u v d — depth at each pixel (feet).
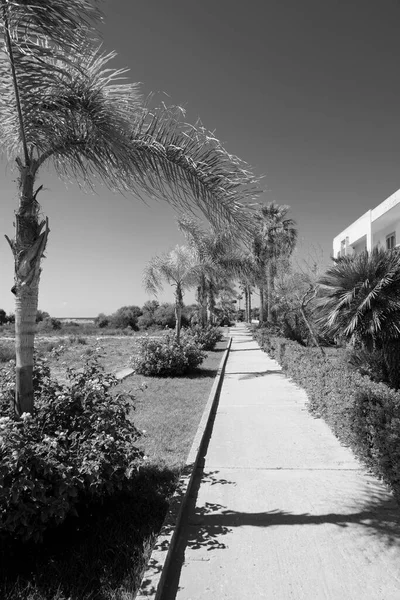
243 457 15.55
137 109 11.28
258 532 10.08
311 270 50.19
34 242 10.39
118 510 10.59
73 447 9.71
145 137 11.44
